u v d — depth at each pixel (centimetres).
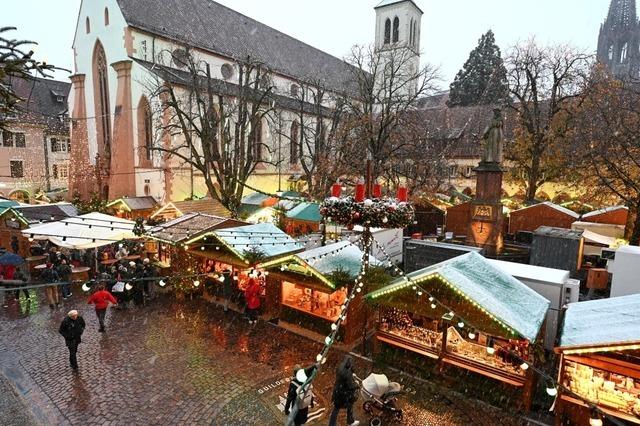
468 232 2683
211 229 1833
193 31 4422
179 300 1811
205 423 973
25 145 4641
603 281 1847
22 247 2317
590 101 3412
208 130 2923
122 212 3394
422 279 1120
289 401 911
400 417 1001
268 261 1608
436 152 3669
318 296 1511
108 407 1024
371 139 3097
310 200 2880
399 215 936
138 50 3903
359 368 1255
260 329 1518
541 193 4672
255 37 5291
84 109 4525
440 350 1183
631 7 10756
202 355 1306
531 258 2072
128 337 1428
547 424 993
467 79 6275
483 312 1037
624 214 2636
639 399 844
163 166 3712
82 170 4444
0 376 1156
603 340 849
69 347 1184
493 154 2566
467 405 1068
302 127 4088
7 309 1666
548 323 1338
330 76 6156
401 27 6544
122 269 1714
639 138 2397
